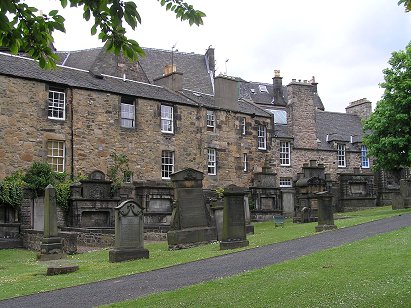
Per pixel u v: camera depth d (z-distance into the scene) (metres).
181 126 33.59
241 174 36.81
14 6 5.23
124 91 31.08
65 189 25.34
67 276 12.77
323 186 30.91
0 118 25.88
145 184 29.45
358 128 49.47
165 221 28.06
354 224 20.59
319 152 43.25
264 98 51.88
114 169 29.56
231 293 8.98
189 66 46.69
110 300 9.27
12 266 16.12
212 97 38.66
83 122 28.97
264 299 8.39
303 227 22.36
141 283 10.89
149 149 31.70
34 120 27.08
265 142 39.19
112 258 15.17
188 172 18.97
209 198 30.86
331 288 8.92
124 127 30.72
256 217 34.41
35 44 5.88
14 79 26.55
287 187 39.00
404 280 9.18
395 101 27.20
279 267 11.47
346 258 12.09
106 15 5.57
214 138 35.41
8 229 22.44
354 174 41.66
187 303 8.38
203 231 18.78
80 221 25.02
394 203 29.89
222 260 13.62
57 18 5.71
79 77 30.42
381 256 11.95
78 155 28.53
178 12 6.00
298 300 8.16
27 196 24.55
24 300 9.81
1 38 5.68
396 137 27.64
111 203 26.09
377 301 7.72
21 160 26.39
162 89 35.28
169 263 13.77
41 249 17.78
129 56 5.94
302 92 44.56
